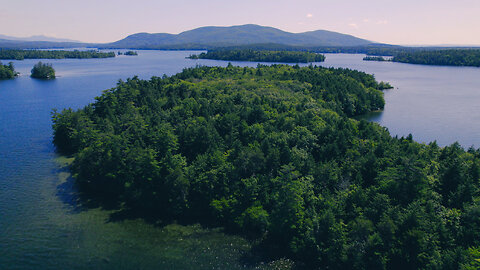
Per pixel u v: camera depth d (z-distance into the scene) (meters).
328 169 78.25
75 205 82.81
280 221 67.62
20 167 104.94
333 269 60.28
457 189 72.25
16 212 78.56
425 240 56.97
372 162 83.00
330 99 187.12
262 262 63.38
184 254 65.19
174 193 78.69
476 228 60.28
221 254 65.44
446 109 197.88
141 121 113.88
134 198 82.94
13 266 60.50
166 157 82.94
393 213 62.44
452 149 95.44
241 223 72.31
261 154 83.19
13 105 191.75
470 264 51.78
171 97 160.50
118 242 68.50
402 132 152.25
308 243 63.09
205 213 78.88
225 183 79.19
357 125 122.94
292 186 68.75
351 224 63.81
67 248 66.06
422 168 80.94
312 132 108.88
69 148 122.31
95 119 132.88
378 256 57.06
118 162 88.06
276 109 141.62
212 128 104.00
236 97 157.62
